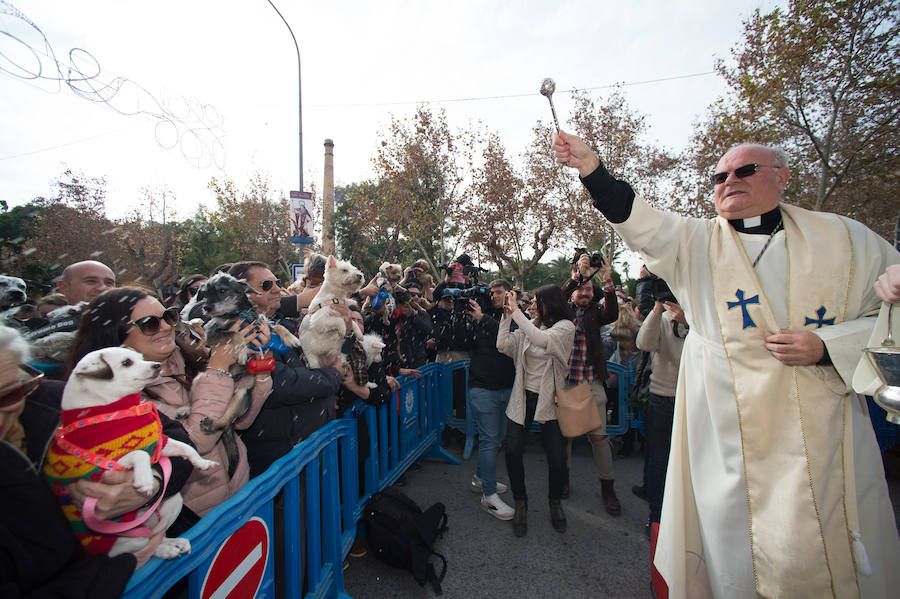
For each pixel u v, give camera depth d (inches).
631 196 70.6
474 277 225.8
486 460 141.3
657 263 73.9
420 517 114.2
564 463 136.2
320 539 90.1
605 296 145.0
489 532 131.7
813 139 486.6
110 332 62.4
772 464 60.8
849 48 440.5
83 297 105.0
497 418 142.8
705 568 70.4
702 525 69.2
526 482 167.9
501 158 737.6
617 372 198.2
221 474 74.7
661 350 128.3
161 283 599.8
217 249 1211.9
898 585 61.1
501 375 142.1
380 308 160.6
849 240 62.6
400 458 155.1
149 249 637.3
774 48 484.7
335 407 116.0
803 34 453.1
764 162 65.4
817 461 57.9
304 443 83.1
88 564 41.8
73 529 45.6
